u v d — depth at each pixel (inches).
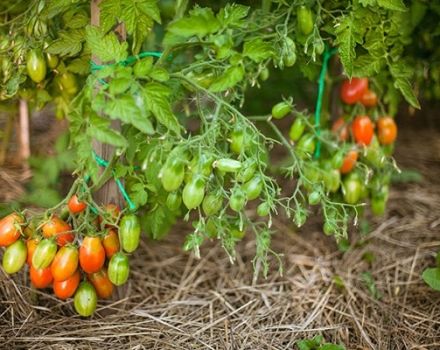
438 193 79.7
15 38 56.2
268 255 68.1
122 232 52.1
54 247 51.8
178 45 52.0
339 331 58.3
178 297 62.1
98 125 47.9
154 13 50.9
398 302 61.6
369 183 64.4
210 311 59.8
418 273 65.1
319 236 71.3
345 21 53.8
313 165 58.8
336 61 68.1
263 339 57.0
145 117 47.2
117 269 52.5
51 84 59.8
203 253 68.4
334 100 69.8
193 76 54.4
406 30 59.9
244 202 50.8
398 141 93.4
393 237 70.7
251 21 57.5
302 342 55.4
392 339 57.6
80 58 56.3
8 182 74.5
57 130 84.0
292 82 89.1
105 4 50.6
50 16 54.1
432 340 57.4
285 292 63.0
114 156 52.2
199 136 50.0
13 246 52.4
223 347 55.8
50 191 67.4
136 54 52.2
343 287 63.0
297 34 57.3
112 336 55.9
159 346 55.5
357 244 69.0
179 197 52.9
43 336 55.3
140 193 52.5
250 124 51.4
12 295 58.4
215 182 52.5
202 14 48.9
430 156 89.0
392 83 62.2
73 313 58.7
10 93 55.7
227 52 50.7
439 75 64.9
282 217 74.8
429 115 101.0
